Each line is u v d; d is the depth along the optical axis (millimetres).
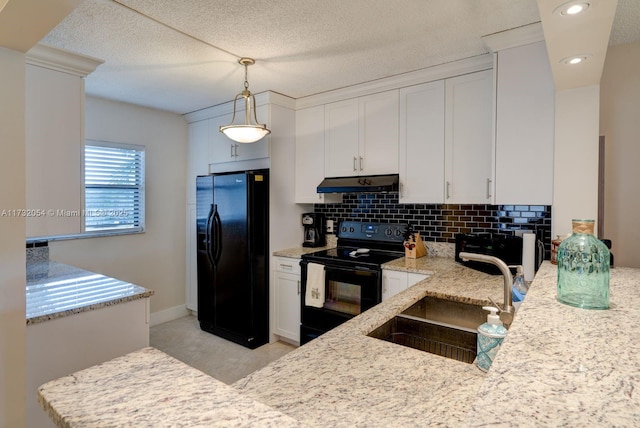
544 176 2061
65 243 3197
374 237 3279
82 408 580
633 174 2162
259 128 2469
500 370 663
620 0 1681
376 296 2680
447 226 2932
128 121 3629
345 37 2150
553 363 685
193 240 4086
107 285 2186
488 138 2451
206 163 3926
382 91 2955
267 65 2584
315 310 3035
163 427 527
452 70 2580
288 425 537
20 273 1430
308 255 3100
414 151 2795
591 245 1035
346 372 989
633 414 517
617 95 2201
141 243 3758
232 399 612
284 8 1818
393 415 778
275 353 3168
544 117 2057
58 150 1990
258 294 3287
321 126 3344
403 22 1969
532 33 2039
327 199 3334
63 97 2004
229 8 1814
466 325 1823
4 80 1372
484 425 499
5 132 1382
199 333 3633
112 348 1930
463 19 1938
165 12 1850
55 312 1702
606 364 678
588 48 1448
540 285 1276
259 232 3283
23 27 1246
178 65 2574
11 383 1414
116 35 2104
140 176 3764
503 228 2664
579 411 527
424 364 1040
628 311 978
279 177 3398
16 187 1415
